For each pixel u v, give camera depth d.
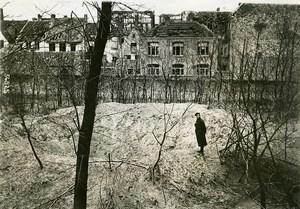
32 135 20.73
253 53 30.69
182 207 16.06
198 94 30.28
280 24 29.48
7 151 18.17
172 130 23.50
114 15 12.02
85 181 12.38
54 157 18.23
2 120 21.77
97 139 21.84
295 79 18.48
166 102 30.34
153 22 37.78
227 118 22.78
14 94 23.08
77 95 24.77
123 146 21.33
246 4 35.91
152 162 18.62
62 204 15.00
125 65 32.16
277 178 16.78
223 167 18.39
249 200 16.59
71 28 11.74
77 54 19.36
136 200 15.89
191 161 18.84
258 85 18.42
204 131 19.44
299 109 17.69
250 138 19.17
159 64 35.72
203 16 38.97
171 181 17.39
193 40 36.88
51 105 25.38
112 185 16.23
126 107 26.62
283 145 18.19
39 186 15.95
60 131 21.83
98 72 12.28
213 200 16.66
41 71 19.06
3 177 16.38
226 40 36.47
